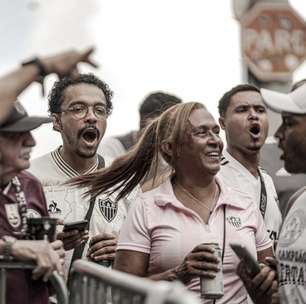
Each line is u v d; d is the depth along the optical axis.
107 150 11.66
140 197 8.42
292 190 10.99
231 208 8.41
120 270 8.32
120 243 8.37
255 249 8.41
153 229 8.29
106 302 6.49
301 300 7.42
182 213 8.32
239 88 10.41
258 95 10.37
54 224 7.54
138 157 8.83
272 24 13.91
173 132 8.41
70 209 9.34
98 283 6.59
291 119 7.73
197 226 8.28
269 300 8.01
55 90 9.70
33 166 9.55
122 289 6.11
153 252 8.29
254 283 7.97
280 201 10.98
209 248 7.99
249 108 10.34
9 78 6.79
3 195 7.59
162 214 8.32
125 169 8.90
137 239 8.30
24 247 7.31
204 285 8.00
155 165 8.69
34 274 7.32
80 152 9.56
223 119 10.52
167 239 8.25
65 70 6.82
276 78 13.90
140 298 5.84
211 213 8.36
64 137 9.62
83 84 9.66
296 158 7.79
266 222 9.98
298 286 7.44
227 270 8.27
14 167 7.44
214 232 8.29
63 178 9.51
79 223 8.34
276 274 7.96
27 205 7.81
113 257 8.90
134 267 8.28
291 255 7.51
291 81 13.91
